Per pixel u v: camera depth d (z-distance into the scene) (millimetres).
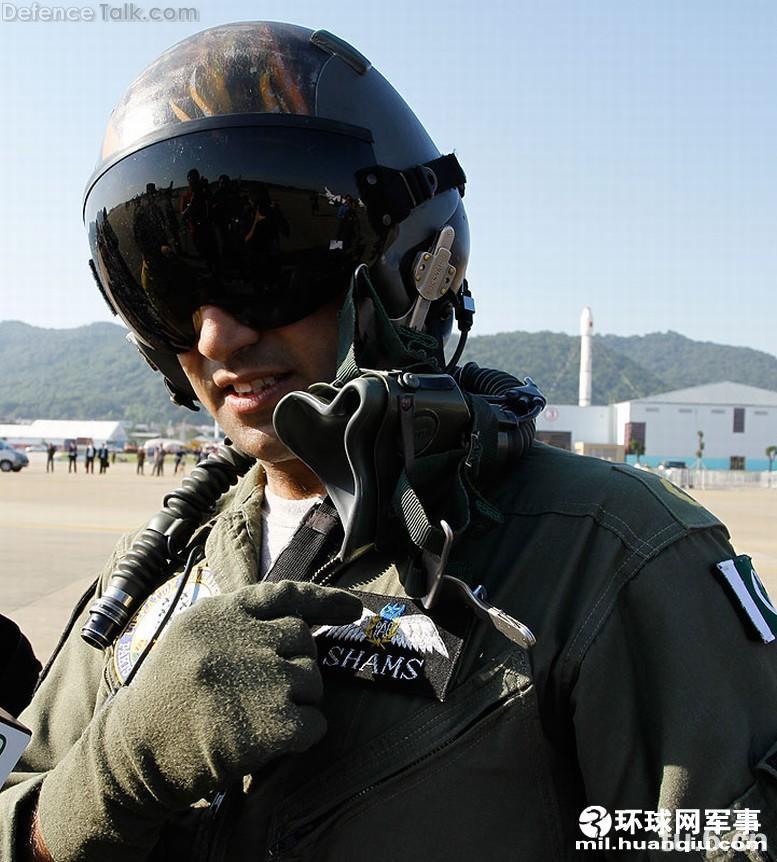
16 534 11289
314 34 1035
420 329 1031
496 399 1086
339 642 950
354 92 1012
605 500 930
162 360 1230
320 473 859
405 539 875
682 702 812
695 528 909
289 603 841
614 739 838
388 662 909
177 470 39375
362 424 777
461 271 1146
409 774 853
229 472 1253
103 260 1090
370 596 953
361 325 919
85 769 896
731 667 836
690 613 848
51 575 8055
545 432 66312
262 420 1015
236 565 1092
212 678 794
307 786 894
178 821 998
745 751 794
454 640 879
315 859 873
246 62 992
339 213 965
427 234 1042
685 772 787
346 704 913
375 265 992
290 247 957
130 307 1095
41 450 79312
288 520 1104
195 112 979
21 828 975
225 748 773
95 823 881
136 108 1029
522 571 914
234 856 921
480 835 829
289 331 984
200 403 1322
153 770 831
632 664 857
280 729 769
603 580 880
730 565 898
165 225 981
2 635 1310
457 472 883
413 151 1046
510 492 992
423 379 844
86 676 1225
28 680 1350
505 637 873
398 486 812
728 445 64625
